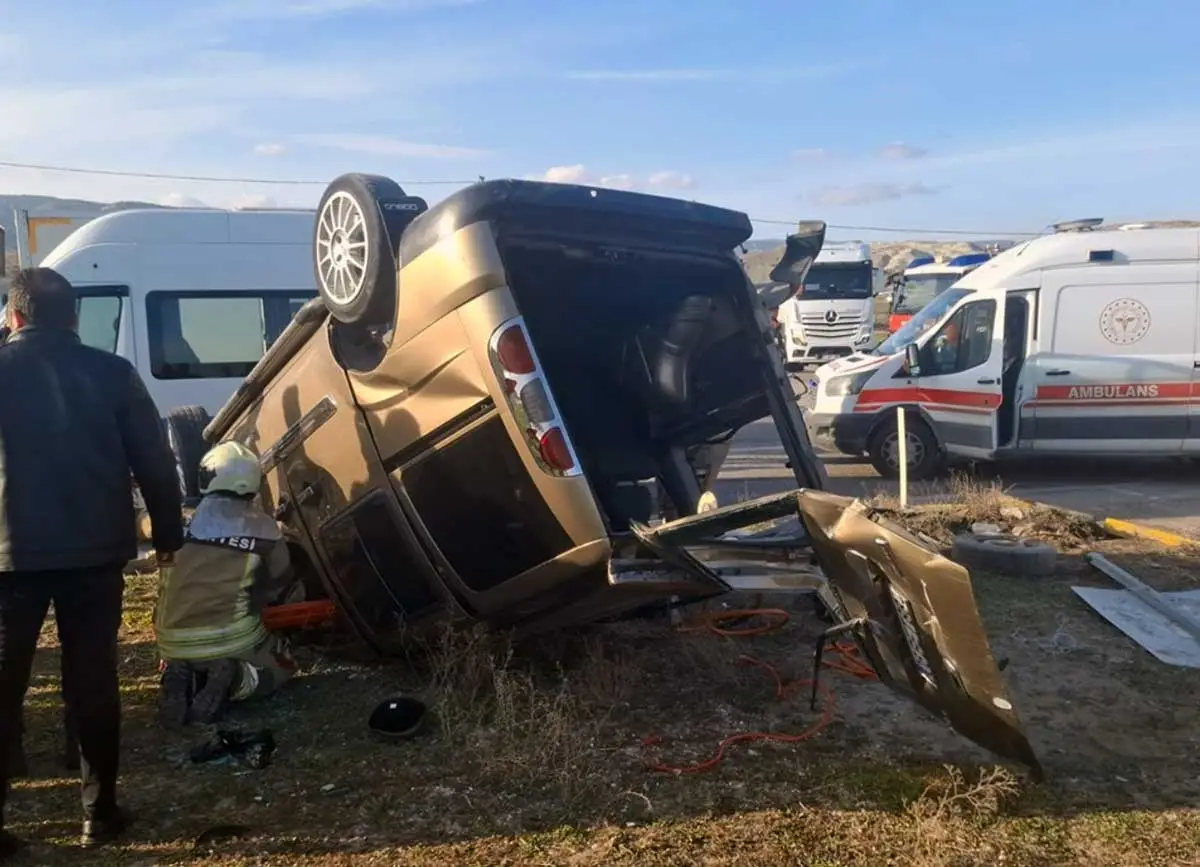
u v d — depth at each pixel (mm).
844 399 12336
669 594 4473
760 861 3441
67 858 3502
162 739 4488
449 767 4164
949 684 3721
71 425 3449
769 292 5340
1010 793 3861
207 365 11398
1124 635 5828
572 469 4066
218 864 3457
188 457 8609
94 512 3477
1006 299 11406
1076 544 8102
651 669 5262
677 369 5223
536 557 4320
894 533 3428
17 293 3574
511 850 3529
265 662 4891
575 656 5379
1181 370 11266
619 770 4117
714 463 6215
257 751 4215
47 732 4570
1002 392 11562
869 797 3881
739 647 5566
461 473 4395
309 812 3814
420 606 4926
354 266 4395
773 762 4203
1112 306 11336
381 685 5121
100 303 11133
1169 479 12062
